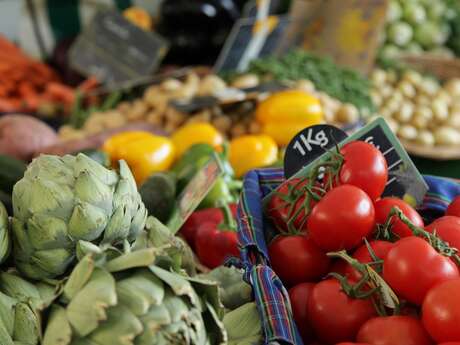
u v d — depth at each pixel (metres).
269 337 0.79
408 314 0.79
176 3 3.00
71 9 3.34
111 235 0.78
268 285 0.84
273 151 1.63
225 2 3.04
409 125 2.63
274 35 2.60
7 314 0.76
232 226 1.25
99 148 1.78
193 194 1.20
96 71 2.67
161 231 0.93
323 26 2.83
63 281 0.66
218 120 1.93
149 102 2.15
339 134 1.05
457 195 1.06
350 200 0.86
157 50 2.61
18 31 3.33
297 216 0.96
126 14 3.13
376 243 0.87
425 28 3.52
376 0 2.69
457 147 2.54
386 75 2.88
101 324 0.62
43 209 0.75
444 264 0.76
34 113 2.56
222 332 0.69
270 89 1.95
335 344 0.83
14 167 1.21
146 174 1.54
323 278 0.93
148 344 0.62
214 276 0.97
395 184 1.03
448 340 0.70
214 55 3.12
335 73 2.40
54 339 0.62
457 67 3.11
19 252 0.79
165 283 0.65
